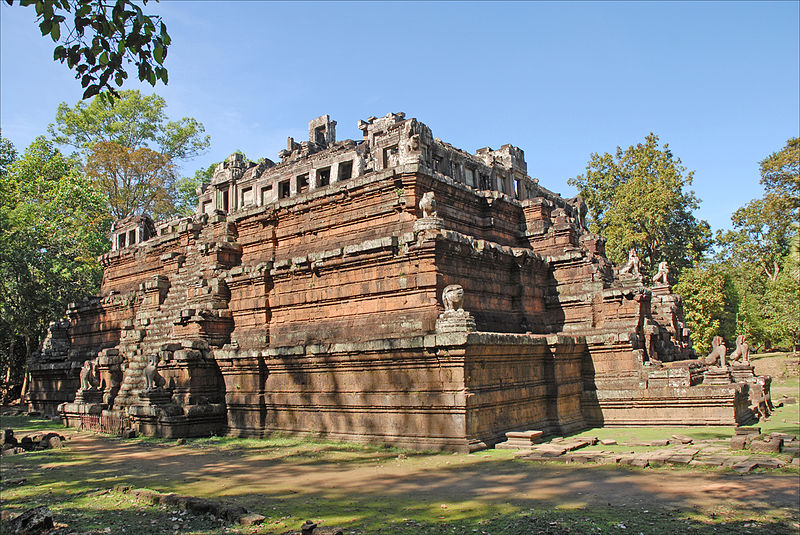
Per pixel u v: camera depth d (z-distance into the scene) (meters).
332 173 30.06
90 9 9.86
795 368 53.12
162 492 14.60
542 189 37.97
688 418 23.95
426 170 25.58
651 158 64.06
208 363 27.48
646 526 10.10
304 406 23.58
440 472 16.02
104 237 54.97
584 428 25.14
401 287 23.03
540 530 10.07
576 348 25.44
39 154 56.03
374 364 21.34
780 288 57.28
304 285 26.41
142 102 64.94
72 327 43.97
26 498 14.27
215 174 35.72
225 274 29.27
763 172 66.56
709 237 66.19
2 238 44.72
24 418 39.47
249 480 15.85
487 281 25.56
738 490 12.49
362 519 11.33
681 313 37.72
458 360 19.19
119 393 29.80
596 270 27.88
